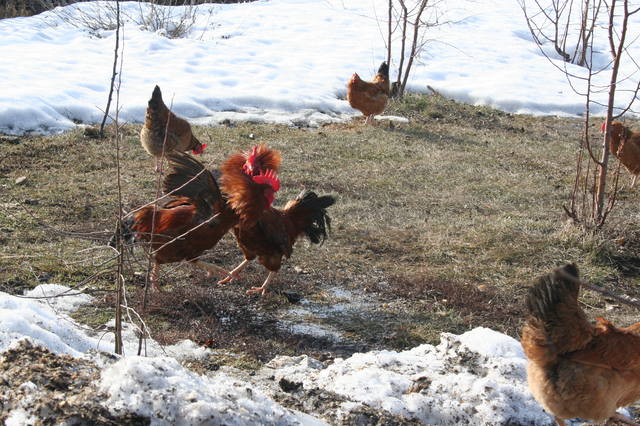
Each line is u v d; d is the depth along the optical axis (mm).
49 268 7211
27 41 17891
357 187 11039
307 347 6266
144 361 3787
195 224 6645
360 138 13812
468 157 13047
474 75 19422
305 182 10984
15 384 3686
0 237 7922
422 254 8641
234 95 15258
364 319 6938
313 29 22000
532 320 4223
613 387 4227
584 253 8844
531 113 17266
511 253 8734
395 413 4605
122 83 15078
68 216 8789
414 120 15688
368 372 5070
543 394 4297
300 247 8633
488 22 24844
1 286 6707
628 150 11570
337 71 18172
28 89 13258
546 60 21688
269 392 4789
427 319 7012
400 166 12258
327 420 4379
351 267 8172
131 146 11977
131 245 5258
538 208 10516
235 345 6145
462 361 5391
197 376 3982
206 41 19641
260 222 6980
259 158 7148
